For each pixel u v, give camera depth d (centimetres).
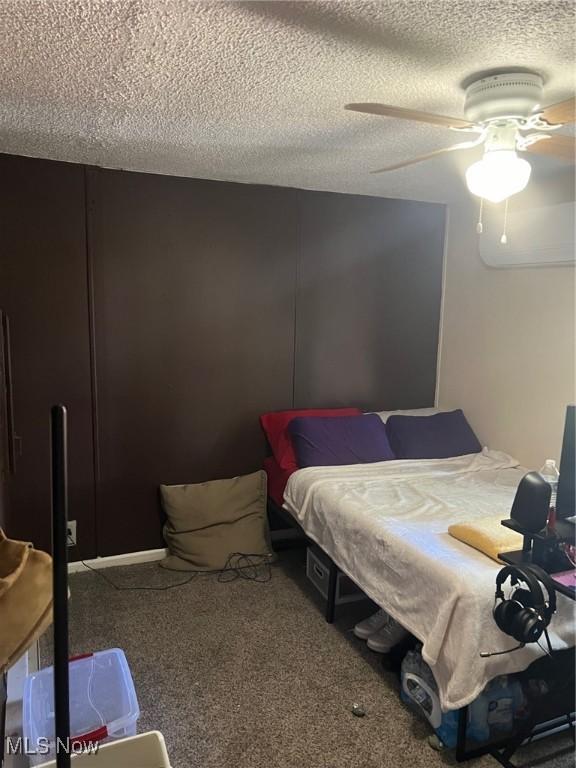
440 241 374
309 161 272
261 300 333
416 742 194
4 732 169
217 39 148
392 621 246
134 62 162
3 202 273
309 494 280
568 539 171
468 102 177
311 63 163
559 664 192
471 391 360
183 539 312
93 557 314
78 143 248
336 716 205
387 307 366
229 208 318
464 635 176
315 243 340
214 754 187
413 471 305
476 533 208
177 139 240
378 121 213
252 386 338
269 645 246
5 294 279
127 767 152
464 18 135
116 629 255
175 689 217
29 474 292
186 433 326
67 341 294
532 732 191
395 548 214
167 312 313
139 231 301
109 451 310
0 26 140
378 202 352
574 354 291
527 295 315
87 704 184
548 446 308
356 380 365
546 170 289
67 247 288
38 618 142
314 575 293
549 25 139
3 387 231
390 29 142
